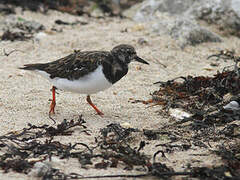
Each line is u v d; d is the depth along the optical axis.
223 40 18.17
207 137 10.42
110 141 9.79
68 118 11.47
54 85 11.56
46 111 11.83
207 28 18.86
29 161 8.86
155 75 14.73
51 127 10.34
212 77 14.30
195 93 13.11
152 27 18.03
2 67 14.60
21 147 9.51
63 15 19.94
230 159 8.99
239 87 13.02
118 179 8.28
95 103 12.56
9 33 16.83
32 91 13.03
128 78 14.38
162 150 9.70
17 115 11.41
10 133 10.11
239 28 18.91
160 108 12.34
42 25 18.12
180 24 17.81
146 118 11.66
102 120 11.41
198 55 16.52
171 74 14.91
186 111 12.11
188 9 19.47
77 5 21.75
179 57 16.16
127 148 9.26
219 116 11.34
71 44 16.58
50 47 16.36
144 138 10.30
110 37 17.19
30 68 11.84
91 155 9.08
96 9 21.45
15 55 15.58
